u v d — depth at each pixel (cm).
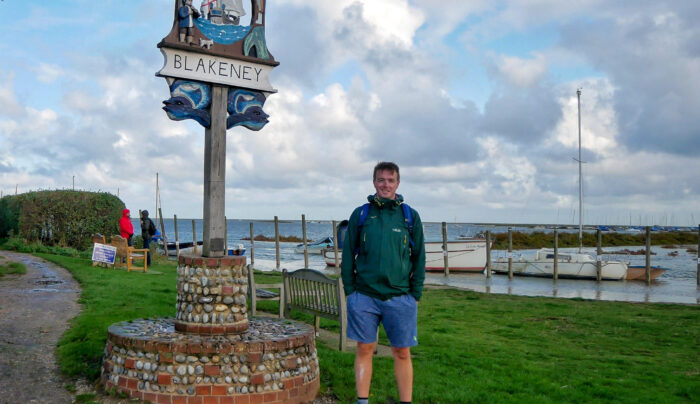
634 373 766
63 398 508
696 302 2267
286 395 518
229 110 591
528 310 1466
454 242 3662
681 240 8900
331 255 3872
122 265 1688
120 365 513
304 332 571
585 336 1097
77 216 2231
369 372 442
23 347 675
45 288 1166
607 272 3312
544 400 581
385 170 439
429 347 860
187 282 547
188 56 565
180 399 484
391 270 429
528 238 6525
